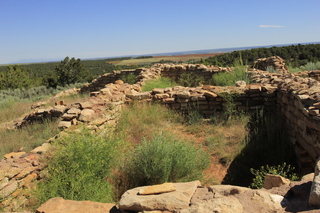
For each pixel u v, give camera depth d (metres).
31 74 48.25
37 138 6.39
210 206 2.26
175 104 7.90
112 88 9.27
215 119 7.16
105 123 6.18
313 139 4.28
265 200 2.37
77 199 3.52
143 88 10.75
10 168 3.54
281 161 5.11
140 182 4.30
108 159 4.30
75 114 6.07
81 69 25.88
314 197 2.09
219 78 12.65
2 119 10.37
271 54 27.06
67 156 4.01
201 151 5.14
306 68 15.72
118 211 2.67
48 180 3.83
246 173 4.85
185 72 15.88
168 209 2.47
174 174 4.28
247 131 6.25
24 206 3.48
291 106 5.63
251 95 7.30
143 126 6.74
